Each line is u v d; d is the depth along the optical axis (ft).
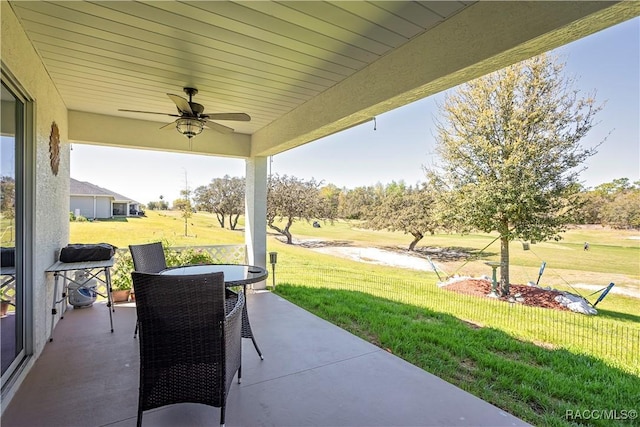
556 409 7.51
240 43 8.51
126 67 10.00
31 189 8.88
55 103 11.68
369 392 7.98
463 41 7.11
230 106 13.94
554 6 5.64
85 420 6.71
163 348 6.34
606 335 12.78
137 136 16.16
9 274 7.88
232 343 7.20
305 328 12.55
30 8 6.93
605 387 8.53
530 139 18.52
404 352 10.52
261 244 19.44
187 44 8.59
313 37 8.21
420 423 6.80
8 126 7.73
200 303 6.31
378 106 9.75
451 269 24.70
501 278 19.86
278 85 11.50
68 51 8.95
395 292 20.13
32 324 8.96
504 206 18.60
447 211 21.15
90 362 9.32
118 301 15.94
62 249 11.98
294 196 35.29
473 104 20.18
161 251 13.33
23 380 8.20
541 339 12.39
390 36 8.15
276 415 6.98
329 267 29.58
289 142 15.21
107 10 7.02
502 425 6.78
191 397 6.48
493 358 10.12
